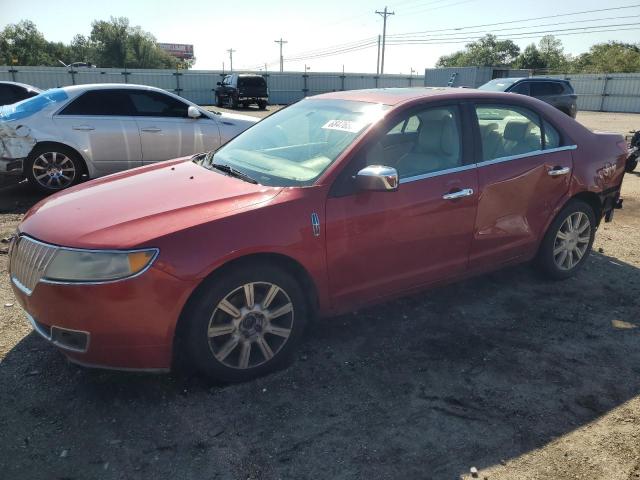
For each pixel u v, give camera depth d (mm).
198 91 37156
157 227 2721
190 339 2793
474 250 3783
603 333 3703
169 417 2717
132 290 2586
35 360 3184
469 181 3627
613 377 3174
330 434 2625
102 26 77125
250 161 3623
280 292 3012
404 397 2928
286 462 2438
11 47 77562
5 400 2807
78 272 2600
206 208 2896
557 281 4547
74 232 2736
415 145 3506
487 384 3064
